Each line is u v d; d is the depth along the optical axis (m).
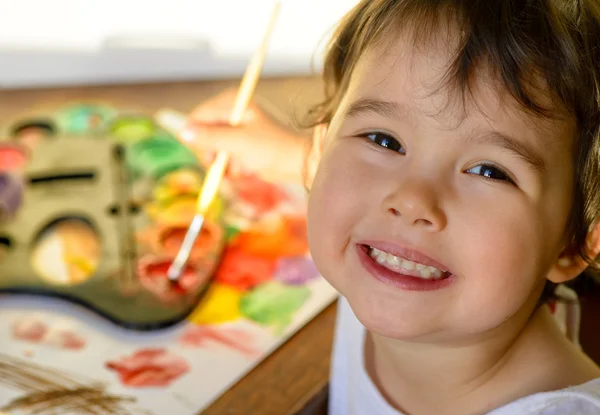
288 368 0.63
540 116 0.46
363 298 0.51
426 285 0.49
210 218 0.79
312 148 0.77
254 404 0.59
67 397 0.59
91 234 0.76
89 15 1.07
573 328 0.68
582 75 0.47
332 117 0.61
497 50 0.46
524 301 0.49
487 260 0.47
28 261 0.72
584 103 0.48
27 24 1.05
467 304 0.48
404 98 0.48
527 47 0.46
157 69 1.08
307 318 0.69
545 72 0.46
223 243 0.76
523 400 0.51
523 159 0.46
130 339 0.66
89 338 0.66
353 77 0.53
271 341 0.66
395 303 0.50
